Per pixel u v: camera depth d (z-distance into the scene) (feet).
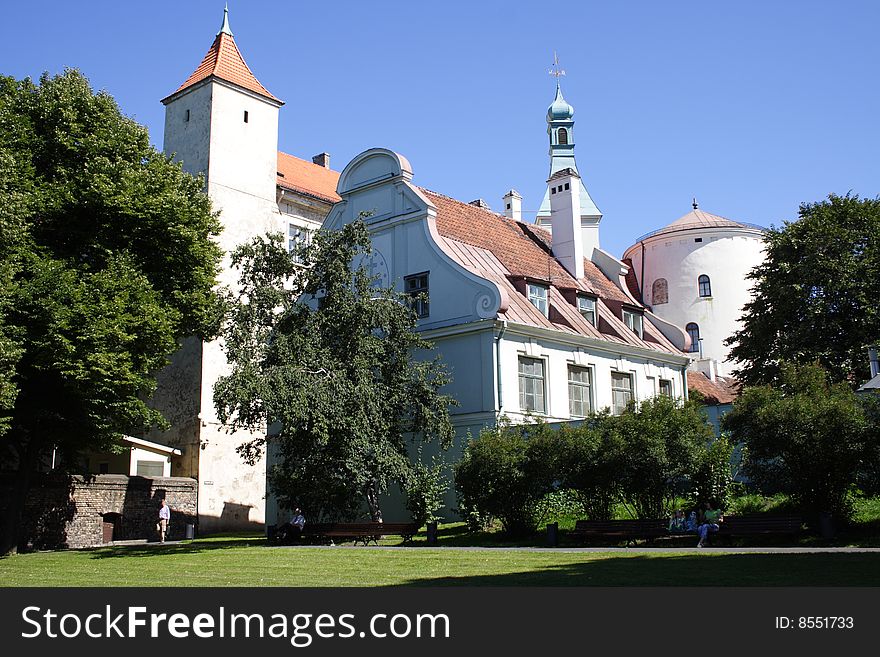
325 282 86.63
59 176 90.33
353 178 118.32
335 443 78.69
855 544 57.62
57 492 100.37
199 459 124.06
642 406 75.05
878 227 117.08
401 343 88.79
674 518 72.13
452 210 118.62
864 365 108.58
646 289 179.63
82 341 78.48
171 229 92.73
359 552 68.90
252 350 81.71
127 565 65.82
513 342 101.04
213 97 139.33
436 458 100.63
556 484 82.02
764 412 64.54
